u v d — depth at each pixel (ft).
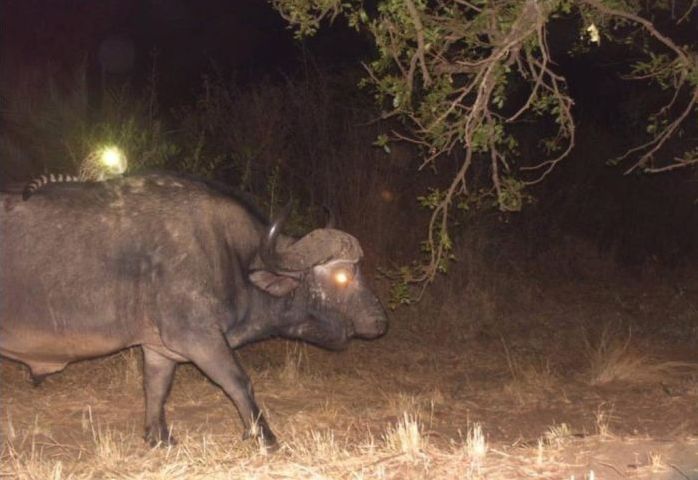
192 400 30.50
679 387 33.55
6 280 22.98
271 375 34.17
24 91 39.86
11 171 37.58
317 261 24.80
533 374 34.99
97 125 38.06
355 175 45.11
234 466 22.13
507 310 45.88
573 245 54.29
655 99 55.06
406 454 22.31
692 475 20.66
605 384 34.42
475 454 22.26
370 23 18.61
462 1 18.37
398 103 19.10
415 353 39.09
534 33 18.78
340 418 29.07
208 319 23.52
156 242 23.44
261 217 25.27
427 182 46.44
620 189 57.47
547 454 22.52
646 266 54.85
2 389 30.71
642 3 23.48
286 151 44.50
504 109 51.60
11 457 23.45
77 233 23.18
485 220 47.78
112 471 22.36
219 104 44.70
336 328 25.18
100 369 32.83
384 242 44.62
